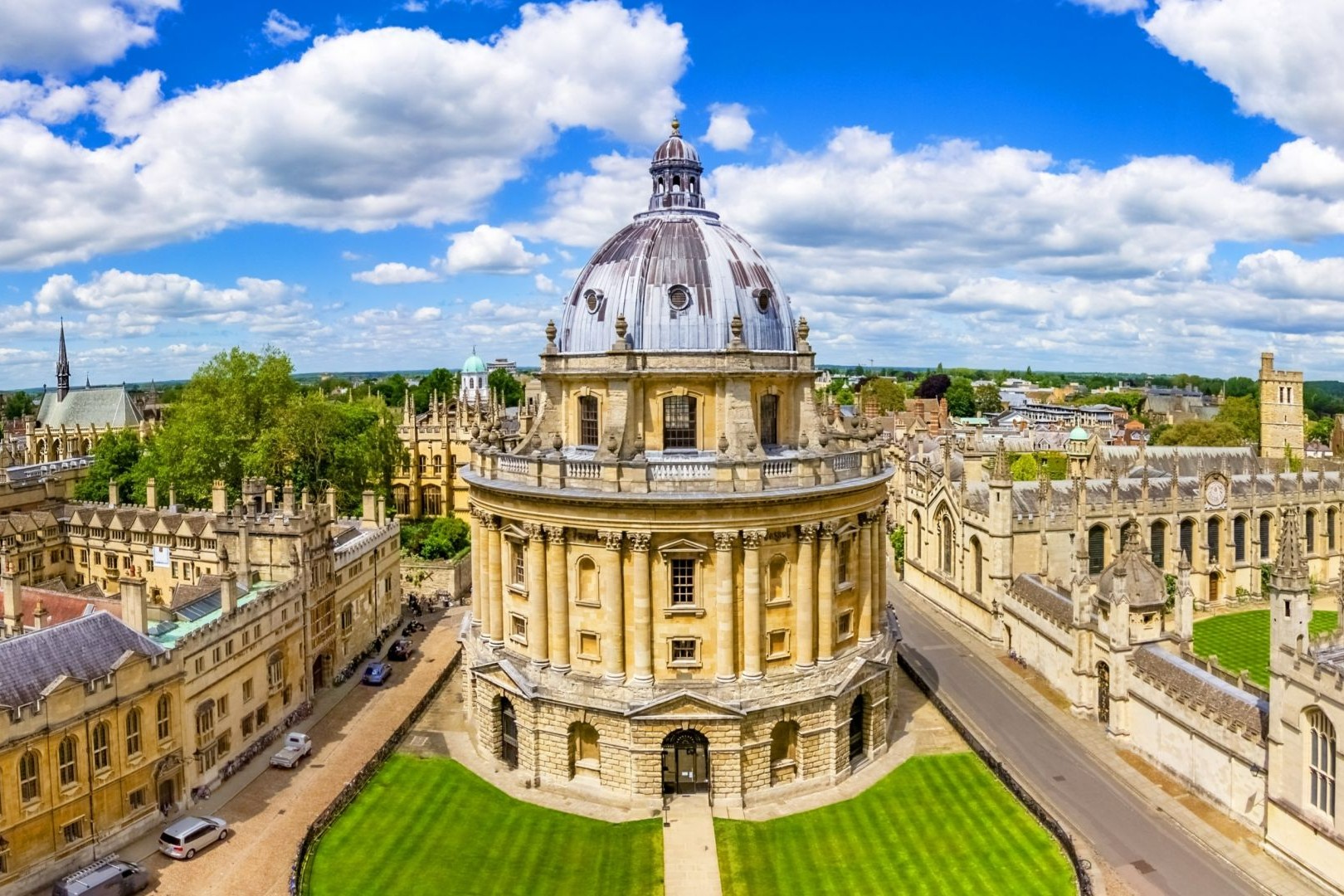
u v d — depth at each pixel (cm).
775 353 7119
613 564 6488
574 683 6644
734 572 6538
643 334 6931
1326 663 5338
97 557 11194
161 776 6306
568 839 6100
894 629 8100
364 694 8919
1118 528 11088
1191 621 7694
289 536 8462
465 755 7331
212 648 6912
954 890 5453
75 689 5700
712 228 7512
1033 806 6184
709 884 5566
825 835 6125
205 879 5644
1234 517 11981
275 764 7250
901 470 16100
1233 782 6162
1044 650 8906
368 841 6041
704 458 6912
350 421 13875
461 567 12812
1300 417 17375
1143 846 5881
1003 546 9975
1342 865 5162
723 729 6412
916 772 6962
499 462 7138
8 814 5331
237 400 12669
